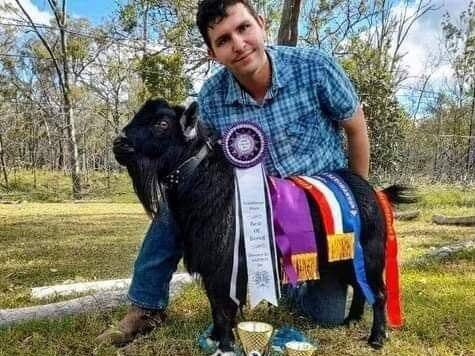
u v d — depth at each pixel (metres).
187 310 3.82
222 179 2.80
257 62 2.90
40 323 3.41
